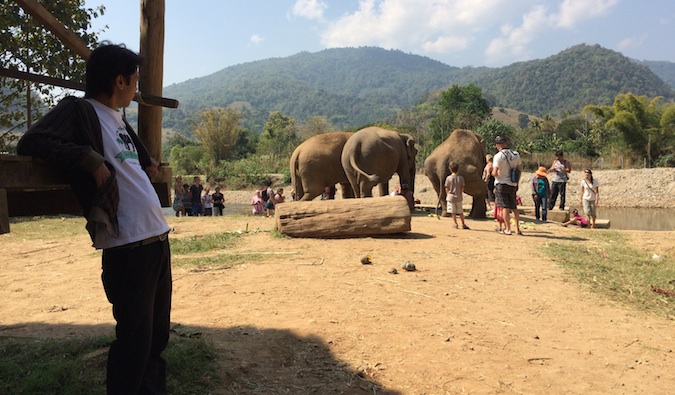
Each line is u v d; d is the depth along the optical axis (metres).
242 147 74.12
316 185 14.41
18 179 2.72
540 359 4.30
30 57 11.40
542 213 14.12
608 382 3.93
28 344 4.18
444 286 6.31
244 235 9.80
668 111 45.31
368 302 5.59
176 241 9.28
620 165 46.06
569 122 70.81
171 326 4.71
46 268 7.66
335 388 3.68
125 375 2.83
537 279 6.73
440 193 14.28
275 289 6.07
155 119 4.52
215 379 3.62
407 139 14.79
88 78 2.87
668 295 6.22
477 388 3.77
